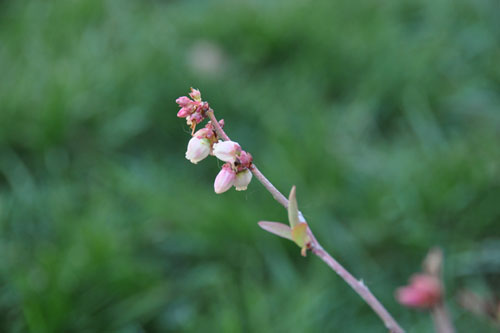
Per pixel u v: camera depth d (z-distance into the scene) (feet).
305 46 3.40
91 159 2.79
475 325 2.06
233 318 2.00
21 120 2.79
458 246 2.31
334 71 3.28
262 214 2.33
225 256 2.31
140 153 2.87
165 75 3.06
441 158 2.61
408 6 4.04
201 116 1.55
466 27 3.74
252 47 3.43
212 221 2.31
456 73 3.36
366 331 2.07
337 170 2.56
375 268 2.27
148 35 3.54
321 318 2.05
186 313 2.10
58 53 3.42
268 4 3.76
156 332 2.09
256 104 2.98
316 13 3.65
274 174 2.48
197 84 3.03
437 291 1.76
